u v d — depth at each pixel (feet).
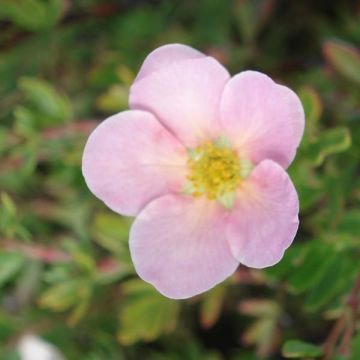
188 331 0.74
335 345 0.57
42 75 0.75
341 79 0.67
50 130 0.65
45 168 0.76
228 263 0.50
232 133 0.50
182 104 0.50
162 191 0.51
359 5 0.74
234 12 0.75
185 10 0.76
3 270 0.62
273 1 0.73
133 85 0.49
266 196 0.49
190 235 0.50
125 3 0.76
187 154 0.51
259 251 0.48
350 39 0.73
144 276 0.50
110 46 0.76
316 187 0.57
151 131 0.50
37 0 0.72
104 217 0.64
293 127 0.48
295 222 0.47
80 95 0.76
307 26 0.78
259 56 0.74
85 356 0.70
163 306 0.63
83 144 0.65
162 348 0.73
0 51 0.73
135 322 0.62
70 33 0.74
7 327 0.69
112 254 0.69
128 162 0.50
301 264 0.56
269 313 0.66
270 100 0.48
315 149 0.56
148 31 0.75
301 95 0.57
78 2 0.74
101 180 0.50
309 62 0.73
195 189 0.51
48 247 0.65
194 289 0.50
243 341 0.66
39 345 0.70
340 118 0.67
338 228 0.57
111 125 0.50
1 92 0.75
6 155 0.70
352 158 0.60
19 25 0.72
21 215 0.73
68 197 0.73
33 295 0.73
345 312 0.55
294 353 0.51
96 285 0.69
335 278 0.56
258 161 0.50
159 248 0.50
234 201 0.51
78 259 0.62
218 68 0.49
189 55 0.49
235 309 0.74
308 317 0.69
